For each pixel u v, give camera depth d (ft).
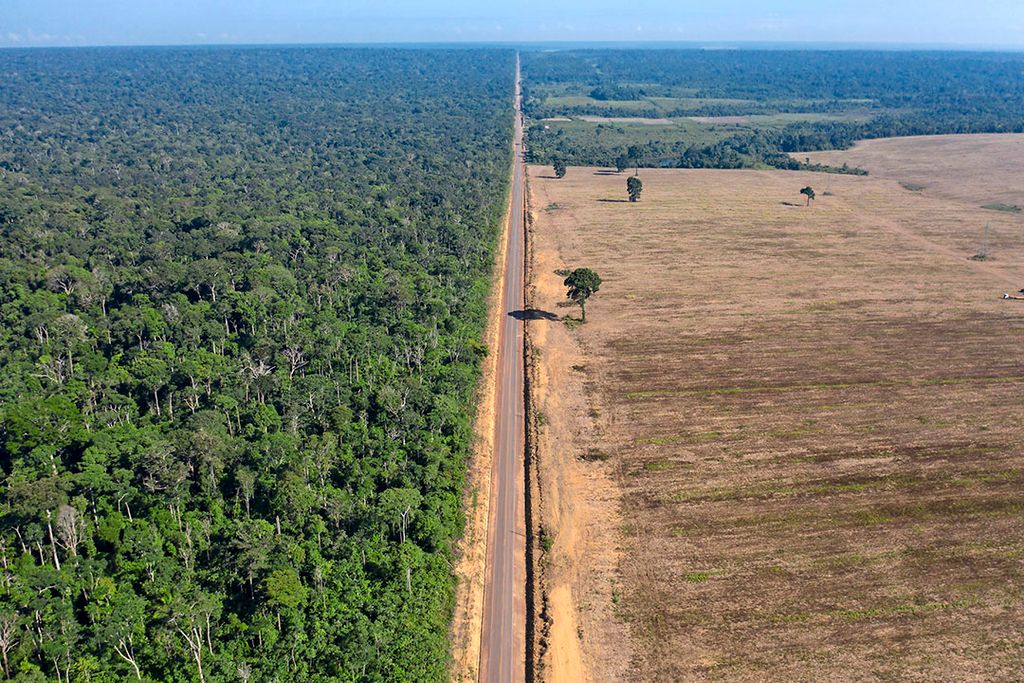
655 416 426.51
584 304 590.14
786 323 563.89
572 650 267.18
